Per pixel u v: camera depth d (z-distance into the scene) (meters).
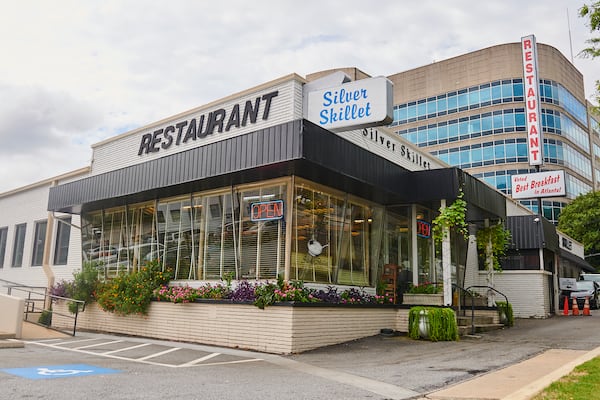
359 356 10.59
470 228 19.03
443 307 13.81
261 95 14.45
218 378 7.82
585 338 13.55
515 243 23.70
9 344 11.10
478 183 15.91
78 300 15.81
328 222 13.62
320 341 11.83
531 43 34.94
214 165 12.81
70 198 17.22
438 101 65.31
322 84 13.74
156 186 14.30
